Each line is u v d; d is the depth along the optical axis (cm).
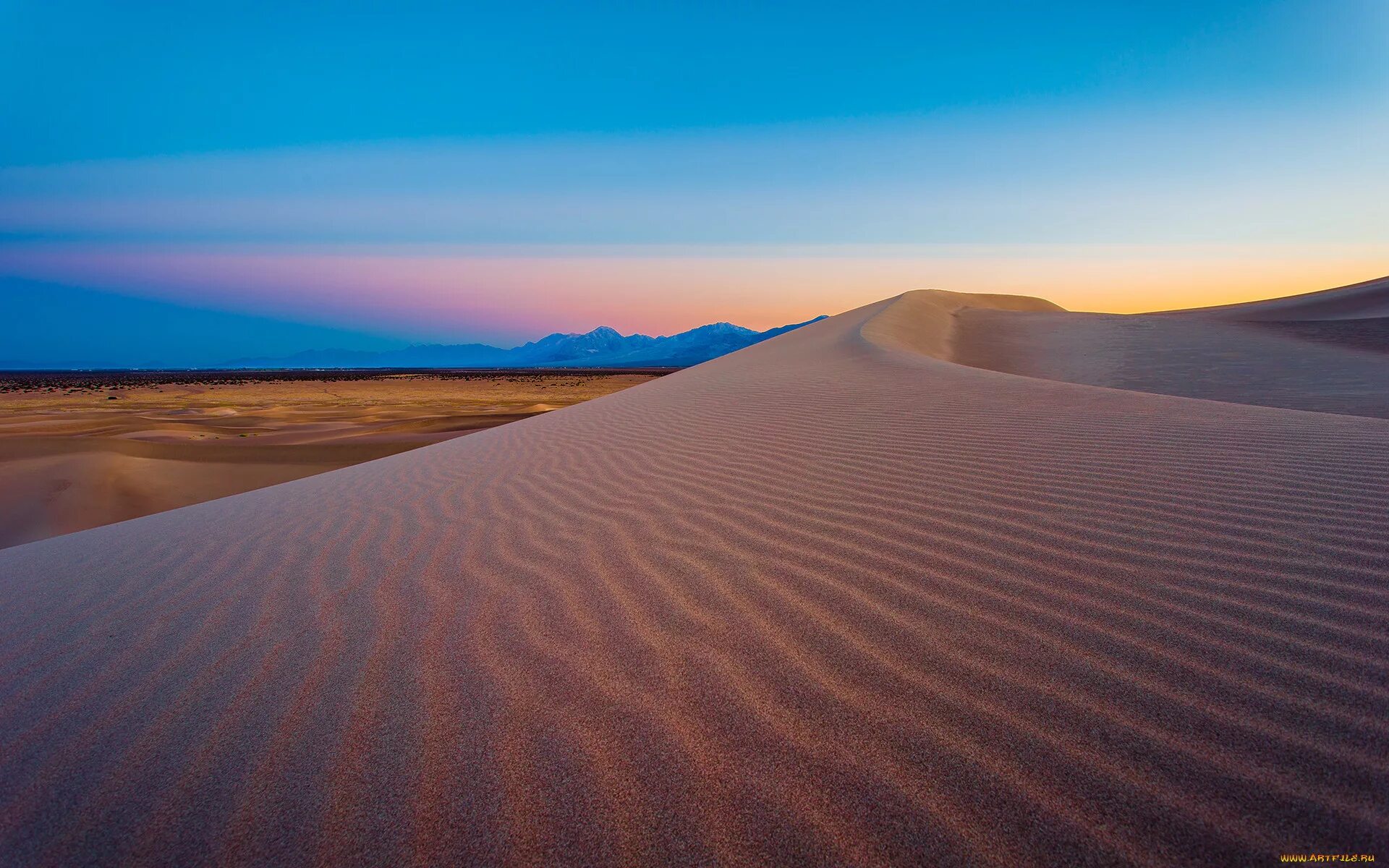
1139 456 407
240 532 396
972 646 192
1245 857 118
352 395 4991
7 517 1267
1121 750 144
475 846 133
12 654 236
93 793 156
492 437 814
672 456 532
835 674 182
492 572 285
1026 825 128
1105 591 222
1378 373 1614
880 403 738
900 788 139
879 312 3017
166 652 228
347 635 230
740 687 179
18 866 136
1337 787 130
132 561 348
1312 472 344
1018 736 151
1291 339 2391
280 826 142
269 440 1922
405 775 154
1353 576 219
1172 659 177
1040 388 764
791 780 143
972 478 387
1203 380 1698
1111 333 2777
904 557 268
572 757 155
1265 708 153
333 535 371
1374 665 167
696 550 295
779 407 788
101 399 4500
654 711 171
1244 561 238
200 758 165
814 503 361
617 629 219
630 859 128
